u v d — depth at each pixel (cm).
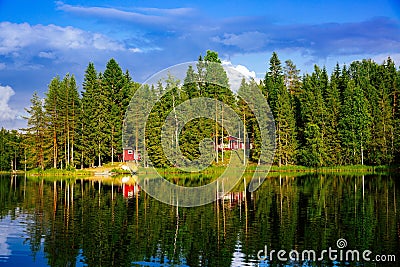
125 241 1814
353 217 2234
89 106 6131
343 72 7375
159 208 2611
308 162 5747
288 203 2739
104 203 2842
